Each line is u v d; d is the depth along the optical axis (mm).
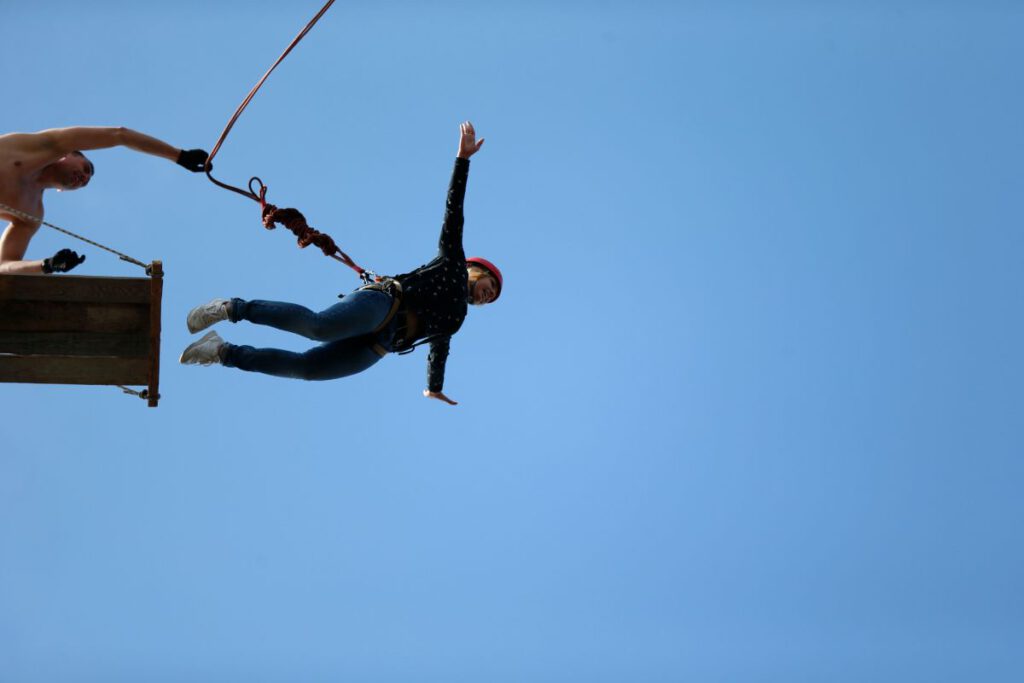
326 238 27844
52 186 30688
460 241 28391
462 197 28344
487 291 30875
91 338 25203
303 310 24844
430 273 27484
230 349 25344
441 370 30703
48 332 25031
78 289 25141
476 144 28547
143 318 25438
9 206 28078
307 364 26094
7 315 24906
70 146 28812
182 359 25094
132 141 28578
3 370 24734
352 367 26734
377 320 26172
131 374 25297
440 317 27391
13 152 28641
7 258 29359
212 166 28594
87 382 25109
